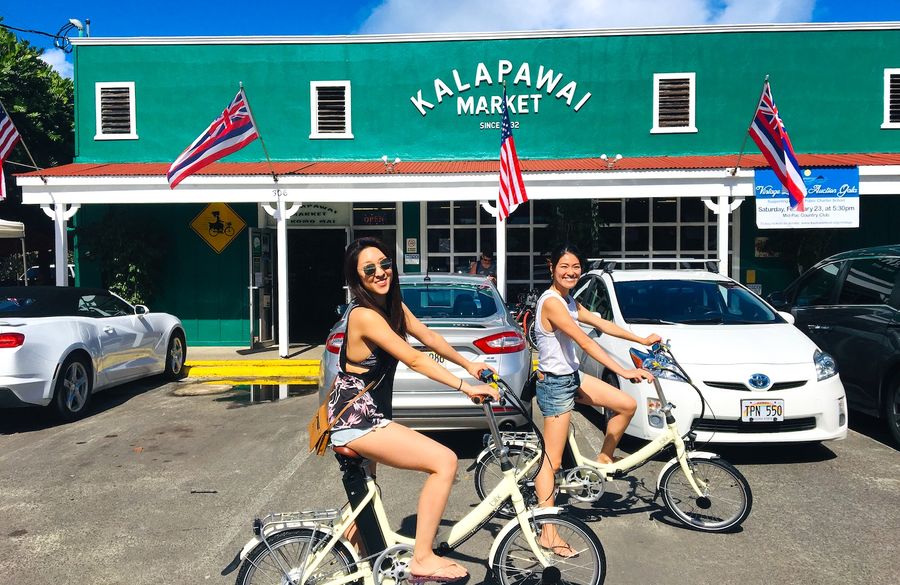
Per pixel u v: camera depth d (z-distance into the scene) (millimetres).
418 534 3164
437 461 3152
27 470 5980
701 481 4488
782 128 9859
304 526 3225
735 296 7047
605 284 7371
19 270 24062
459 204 14094
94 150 13906
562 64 13734
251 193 11297
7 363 6965
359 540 3406
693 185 11047
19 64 18688
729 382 5570
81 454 6453
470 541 4422
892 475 5566
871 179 11016
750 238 13672
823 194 10930
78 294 8680
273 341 13781
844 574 3889
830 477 5516
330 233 14562
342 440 3168
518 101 13805
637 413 5809
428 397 5680
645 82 13680
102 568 4078
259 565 3262
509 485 3412
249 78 13852
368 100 13875
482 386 3371
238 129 10211
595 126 13781
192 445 6730
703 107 13633
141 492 5383
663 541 4363
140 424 7598
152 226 13477
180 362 10594
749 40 13531
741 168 10961
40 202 11352
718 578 3859
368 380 3213
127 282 13133
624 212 13992
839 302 7363
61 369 7504
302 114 13898
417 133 13922
